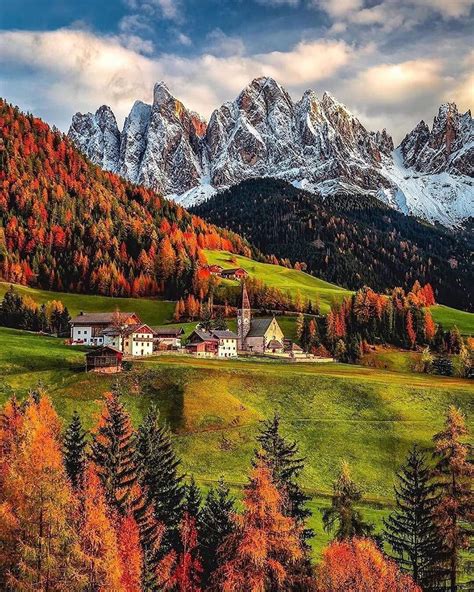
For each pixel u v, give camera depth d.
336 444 108.06
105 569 43.56
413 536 57.25
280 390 128.12
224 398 121.06
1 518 42.28
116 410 75.81
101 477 58.53
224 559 49.78
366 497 92.44
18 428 59.78
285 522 47.72
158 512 61.88
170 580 52.94
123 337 174.25
